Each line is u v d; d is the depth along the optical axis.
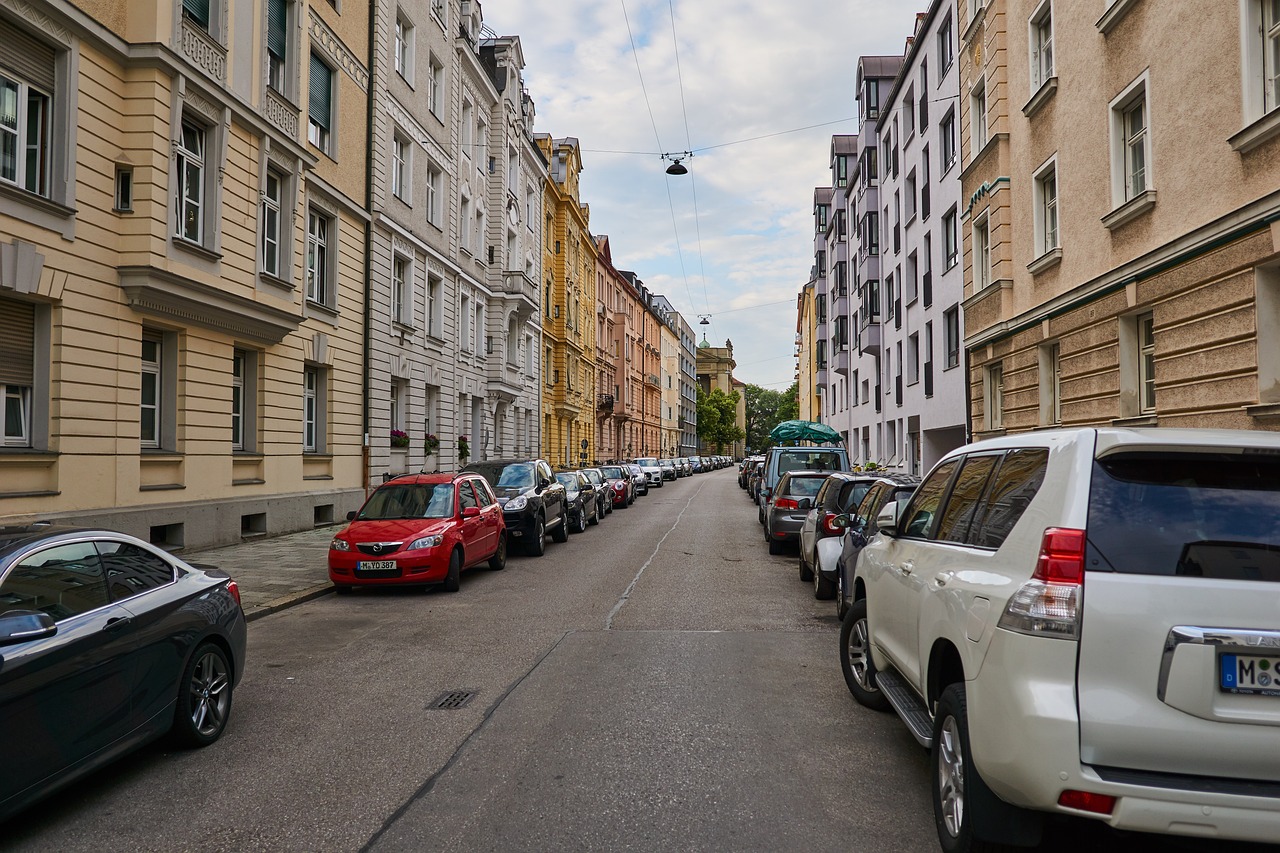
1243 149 8.61
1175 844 3.70
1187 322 9.66
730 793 4.32
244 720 5.68
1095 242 12.05
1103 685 2.90
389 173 21.83
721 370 139.75
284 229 16.62
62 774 4.03
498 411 33.03
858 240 35.91
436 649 7.74
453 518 11.56
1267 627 2.86
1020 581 3.12
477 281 29.72
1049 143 13.67
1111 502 3.07
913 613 4.40
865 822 3.98
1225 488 3.09
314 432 18.81
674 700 5.99
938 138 23.06
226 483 14.75
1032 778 2.93
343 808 4.18
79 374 11.36
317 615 9.61
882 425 32.50
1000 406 16.78
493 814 4.07
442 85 26.05
